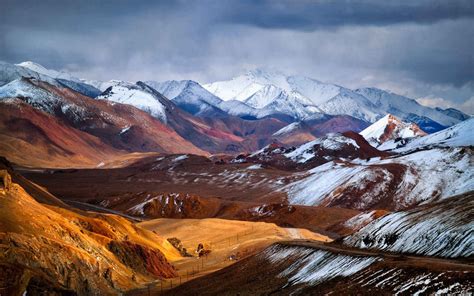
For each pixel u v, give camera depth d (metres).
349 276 110.81
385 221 139.50
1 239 126.06
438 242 114.88
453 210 123.19
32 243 130.38
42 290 115.56
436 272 91.62
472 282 85.25
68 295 118.00
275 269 142.00
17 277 115.12
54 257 131.50
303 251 141.12
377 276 102.38
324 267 124.12
